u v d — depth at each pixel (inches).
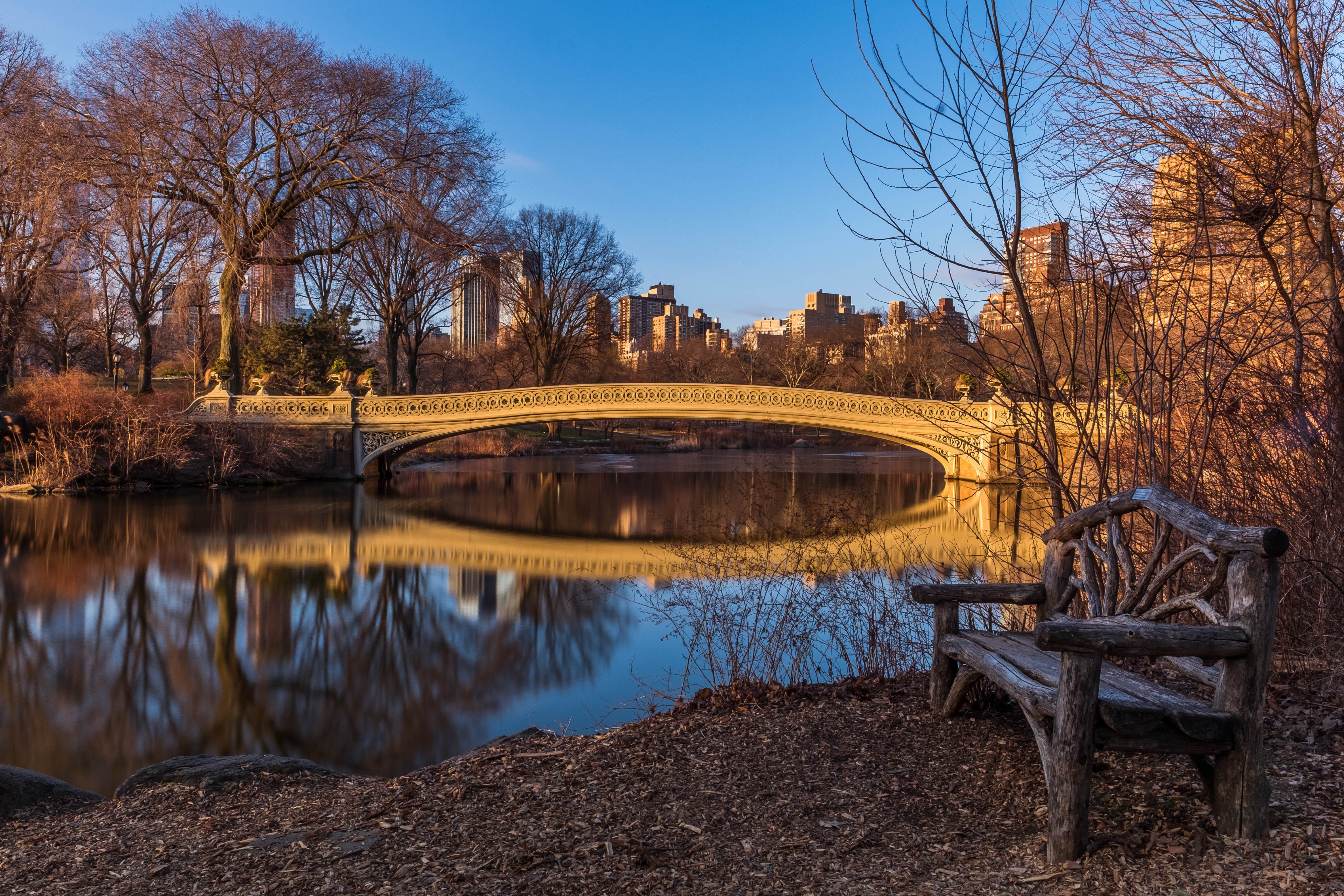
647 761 129.5
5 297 932.0
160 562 531.5
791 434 1796.3
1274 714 130.2
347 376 1029.8
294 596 456.4
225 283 992.2
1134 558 172.7
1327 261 148.6
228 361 988.6
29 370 1358.3
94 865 116.9
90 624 389.1
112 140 904.3
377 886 95.2
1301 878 80.9
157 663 334.3
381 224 1039.6
